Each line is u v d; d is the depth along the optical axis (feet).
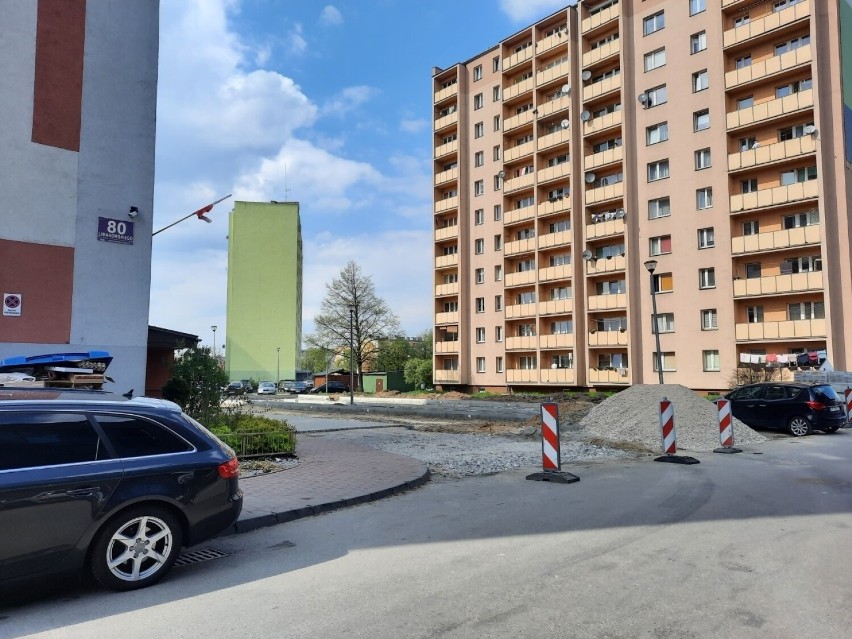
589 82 138.51
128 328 44.42
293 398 180.75
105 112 44.50
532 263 151.12
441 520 23.27
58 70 42.65
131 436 16.60
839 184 97.60
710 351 111.55
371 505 26.43
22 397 15.83
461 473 35.01
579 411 65.67
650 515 23.54
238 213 302.25
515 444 48.37
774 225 105.81
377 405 117.19
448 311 171.42
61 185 42.19
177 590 15.75
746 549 18.79
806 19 101.86
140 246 45.47
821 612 13.70
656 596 14.71
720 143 111.86
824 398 54.29
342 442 48.08
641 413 53.83
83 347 42.27
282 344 299.79
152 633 12.91
